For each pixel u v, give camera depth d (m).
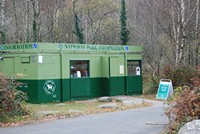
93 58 22.94
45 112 15.15
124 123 12.69
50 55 20.58
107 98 20.89
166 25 30.67
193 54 31.83
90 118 14.09
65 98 21.16
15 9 35.38
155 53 34.78
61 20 39.84
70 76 21.52
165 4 28.16
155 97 23.16
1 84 13.67
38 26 34.09
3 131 11.38
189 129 8.48
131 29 38.28
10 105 13.63
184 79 24.27
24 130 11.48
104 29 40.41
